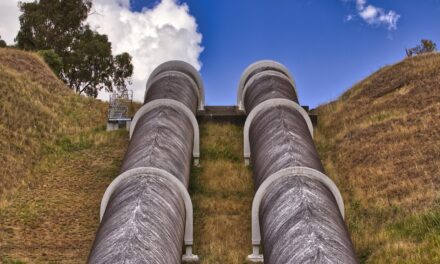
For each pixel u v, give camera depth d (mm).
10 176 32938
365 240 25859
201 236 27344
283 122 29797
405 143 34094
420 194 28547
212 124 39281
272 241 21031
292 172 24391
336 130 38656
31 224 28422
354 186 31250
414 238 25219
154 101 32875
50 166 35219
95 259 18641
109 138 38750
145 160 25609
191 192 31328
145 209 21281
